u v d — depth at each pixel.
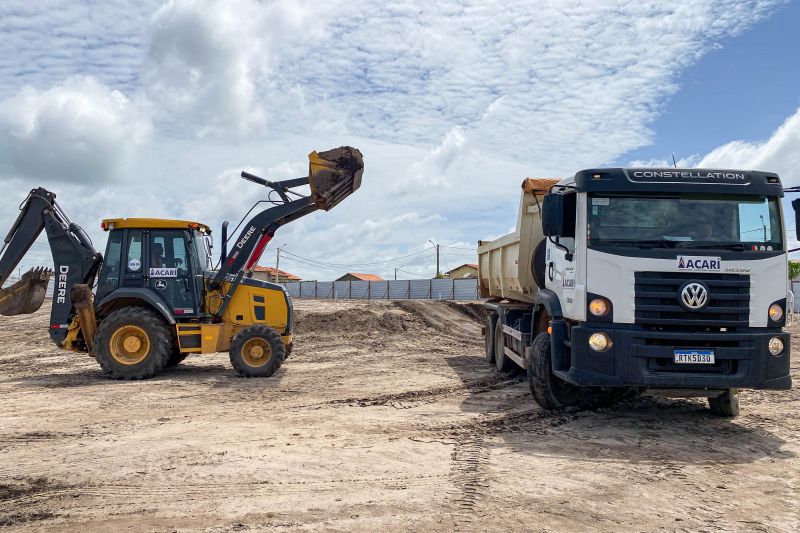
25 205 12.16
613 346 6.73
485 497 4.84
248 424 7.58
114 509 4.59
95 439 6.80
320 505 4.65
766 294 6.70
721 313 6.63
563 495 4.90
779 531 4.20
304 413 8.29
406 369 12.95
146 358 11.46
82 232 12.37
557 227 7.25
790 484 5.23
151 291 11.81
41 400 9.38
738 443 6.61
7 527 4.27
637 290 6.72
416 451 6.25
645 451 6.28
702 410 8.31
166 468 5.63
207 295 12.10
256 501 4.74
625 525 4.29
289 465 5.72
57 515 4.48
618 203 7.05
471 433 7.05
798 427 7.34
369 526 4.24
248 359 11.71
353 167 11.80
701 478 5.38
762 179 7.05
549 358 8.04
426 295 58.75
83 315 11.71
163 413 8.34
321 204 12.17
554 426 7.39
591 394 8.48
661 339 6.70
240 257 12.12
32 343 18.34
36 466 5.72
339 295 66.94
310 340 19.05
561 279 7.75
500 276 12.18
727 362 6.66
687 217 6.96
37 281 12.33
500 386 10.61
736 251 6.77
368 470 5.57
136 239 11.98
